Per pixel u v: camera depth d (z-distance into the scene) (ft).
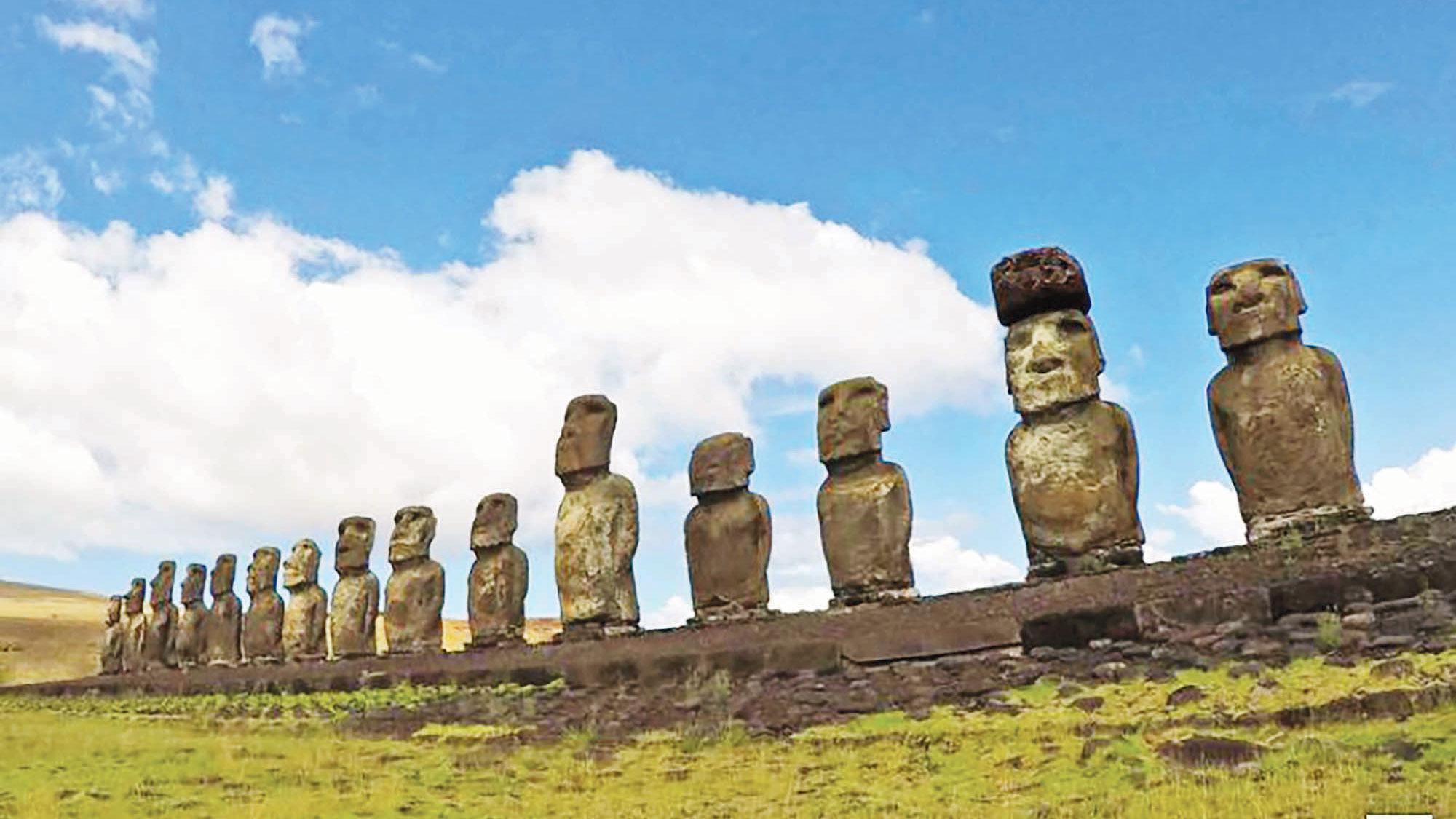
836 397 70.44
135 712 76.69
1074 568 58.03
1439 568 39.09
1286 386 54.24
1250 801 26.94
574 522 82.28
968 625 47.55
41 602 285.02
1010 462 61.16
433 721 55.57
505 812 35.50
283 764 44.34
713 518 74.79
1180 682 37.83
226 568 127.34
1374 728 30.66
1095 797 29.53
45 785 39.55
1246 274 56.29
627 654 62.13
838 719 42.88
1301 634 39.01
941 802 31.76
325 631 115.14
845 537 67.62
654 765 40.60
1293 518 52.90
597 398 84.84
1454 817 24.07
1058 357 60.23
